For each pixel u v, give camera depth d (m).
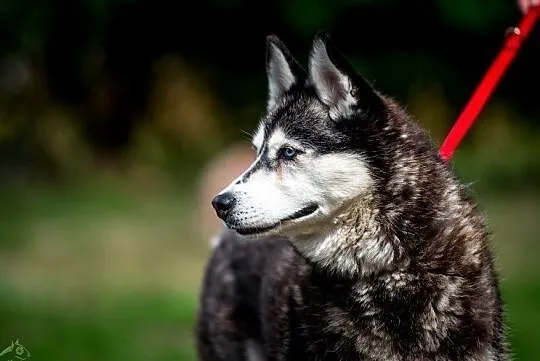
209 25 21.27
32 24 19.89
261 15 20.34
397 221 5.91
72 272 13.98
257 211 6.04
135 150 22.44
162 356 10.13
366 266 5.94
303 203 6.03
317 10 19.08
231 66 22.02
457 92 20.77
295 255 6.34
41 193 20.19
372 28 19.83
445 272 5.87
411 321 5.86
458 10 18.78
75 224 17.25
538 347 10.21
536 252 14.58
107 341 10.67
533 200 18.80
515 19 18.81
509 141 21.88
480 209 6.23
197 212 17.25
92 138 22.55
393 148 6.01
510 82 20.67
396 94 20.36
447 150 6.57
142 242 15.70
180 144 22.48
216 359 7.19
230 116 22.53
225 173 15.71
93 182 21.14
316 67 6.14
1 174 21.42
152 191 20.30
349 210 5.96
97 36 20.41
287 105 6.25
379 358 5.90
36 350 10.33
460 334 5.84
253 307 6.77
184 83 22.34
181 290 12.77
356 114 6.04
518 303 11.85
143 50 21.81
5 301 12.30
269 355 6.33
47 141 22.02
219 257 7.29
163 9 20.84
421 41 20.06
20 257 14.94
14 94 22.09
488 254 6.06
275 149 6.13
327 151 6.00
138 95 22.56
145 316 11.65
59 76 21.64
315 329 5.99
